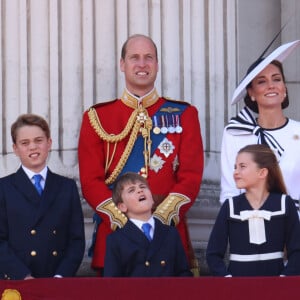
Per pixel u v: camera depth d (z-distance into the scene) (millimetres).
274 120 34812
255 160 32000
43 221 32781
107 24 37469
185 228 34094
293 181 34312
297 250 31547
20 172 33219
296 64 40406
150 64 34844
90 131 34719
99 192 33688
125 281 29172
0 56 37688
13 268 32219
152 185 34188
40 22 37562
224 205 32156
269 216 31750
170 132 34719
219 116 38219
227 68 38594
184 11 38062
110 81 37312
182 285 29172
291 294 29125
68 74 37312
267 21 40188
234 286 29172
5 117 37531
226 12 38750
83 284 29172
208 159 37844
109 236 32031
